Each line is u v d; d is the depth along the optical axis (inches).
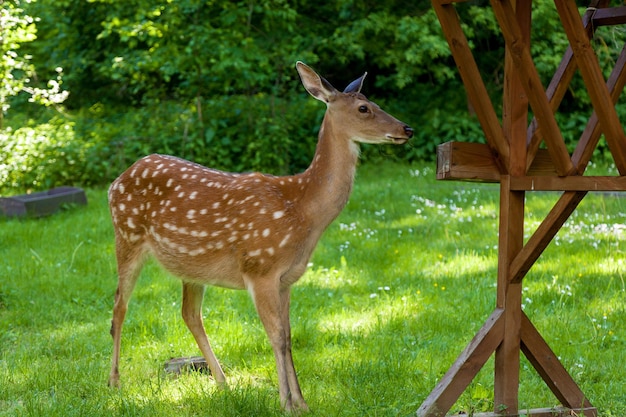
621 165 232.8
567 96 975.6
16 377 291.3
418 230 553.9
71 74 960.9
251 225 267.7
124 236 297.3
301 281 426.0
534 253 236.4
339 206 271.4
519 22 231.0
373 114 265.0
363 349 321.4
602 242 498.6
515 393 243.3
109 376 288.7
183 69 816.9
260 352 326.3
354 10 951.0
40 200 609.0
